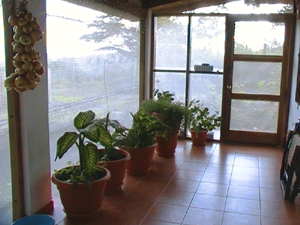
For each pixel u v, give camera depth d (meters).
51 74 2.95
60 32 3.03
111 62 4.08
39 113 2.68
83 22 3.39
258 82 5.09
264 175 3.82
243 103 5.19
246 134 5.23
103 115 3.93
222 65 5.21
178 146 5.06
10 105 2.47
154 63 5.50
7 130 2.49
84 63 3.46
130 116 4.78
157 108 4.44
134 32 4.76
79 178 2.65
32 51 1.99
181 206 3.00
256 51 5.03
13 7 2.39
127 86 4.63
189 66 5.38
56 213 2.85
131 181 3.60
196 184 3.53
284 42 4.92
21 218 2.50
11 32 2.40
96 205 2.74
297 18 4.59
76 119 2.84
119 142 3.50
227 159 4.42
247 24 5.01
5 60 2.40
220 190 3.38
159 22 5.41
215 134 5.39
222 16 5.09
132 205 3.01
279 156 4.60
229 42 5.10
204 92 5.36
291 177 3.11
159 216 2.81
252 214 2.87
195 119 5.06
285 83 4.98
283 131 5.09
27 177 2.60
